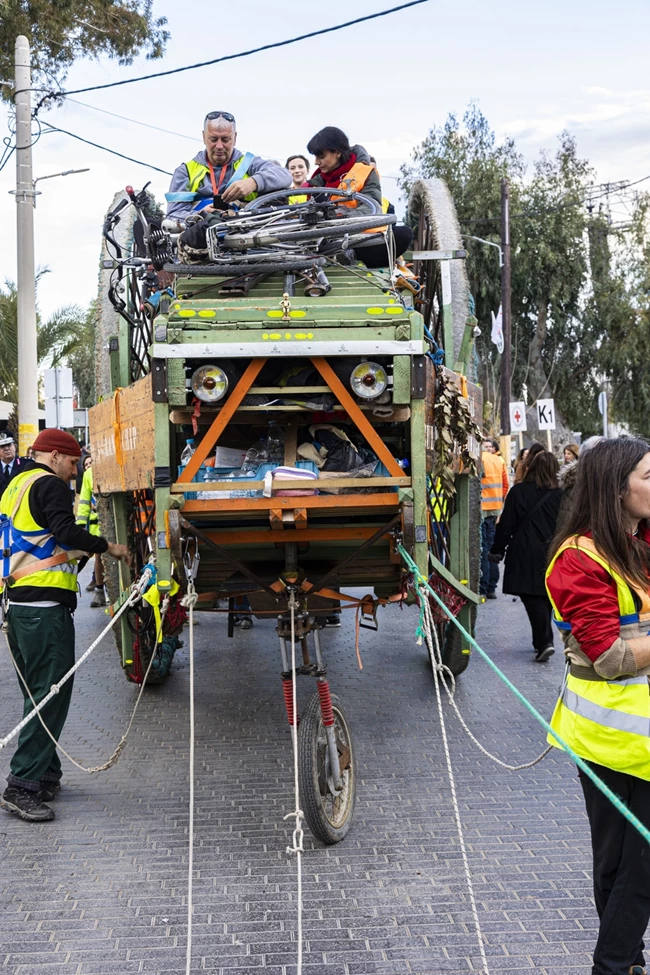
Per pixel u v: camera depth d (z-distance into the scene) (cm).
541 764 616
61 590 562
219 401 457
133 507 739
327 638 1047
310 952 397
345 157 694
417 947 400
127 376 716
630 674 325
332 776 501
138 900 445
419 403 454
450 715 729
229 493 456
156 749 663
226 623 1148
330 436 473
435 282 792
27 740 550
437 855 485
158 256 604
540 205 3903
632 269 4009
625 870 332
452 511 733
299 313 457
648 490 328
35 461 590
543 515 888
